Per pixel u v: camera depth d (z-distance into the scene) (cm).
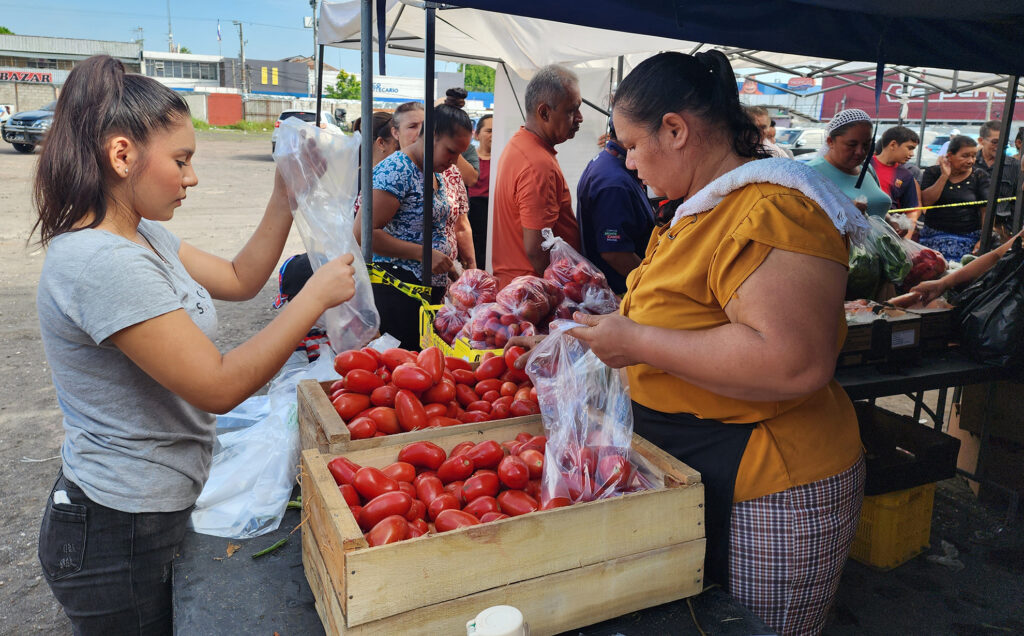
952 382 272
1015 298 278
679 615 137
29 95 3497
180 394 126
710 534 149
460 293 282
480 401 185
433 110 285
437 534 113
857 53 294
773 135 614
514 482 142
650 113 140
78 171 124
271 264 184
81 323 124
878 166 591
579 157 564
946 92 736
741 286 123
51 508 144
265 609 141
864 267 293
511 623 101
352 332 203
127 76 127
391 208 335
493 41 479
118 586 146
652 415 155
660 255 146
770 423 143
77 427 140
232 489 182
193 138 136
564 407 152
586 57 470
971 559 307
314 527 135
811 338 118
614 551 129
